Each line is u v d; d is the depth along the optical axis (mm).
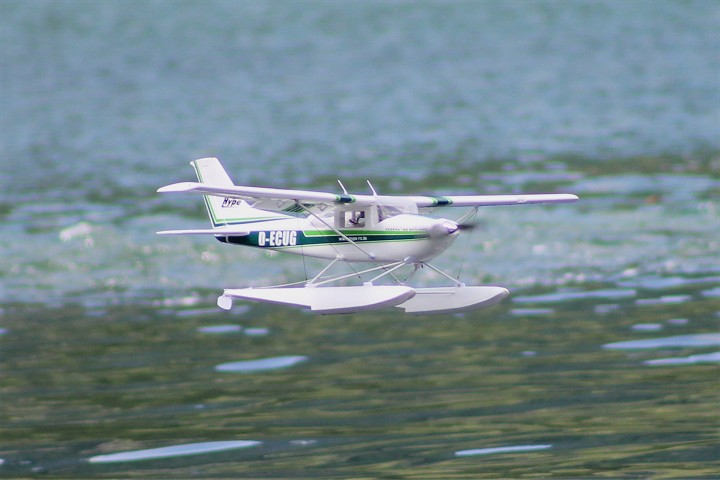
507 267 85500
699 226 96688
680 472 42781
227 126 179750
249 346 67125
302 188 120500
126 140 169250
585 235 94812
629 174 125500
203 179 53781
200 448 47906
